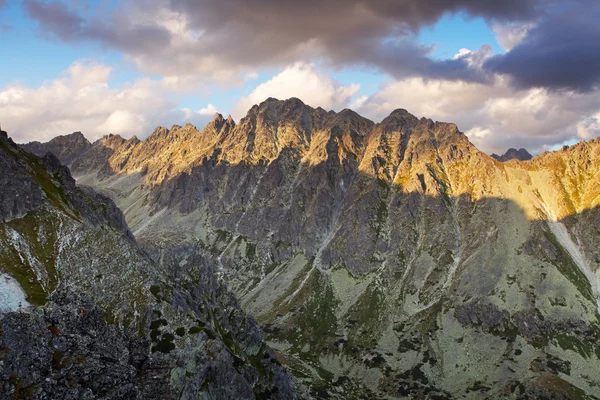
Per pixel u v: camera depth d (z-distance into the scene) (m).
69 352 133.12
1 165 184.00
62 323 139.62
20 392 114.56
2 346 119.38
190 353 163.38
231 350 198.25
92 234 187.38
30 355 123.00
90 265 173.62
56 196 198.12
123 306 166.50
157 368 153.12
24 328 127.19
